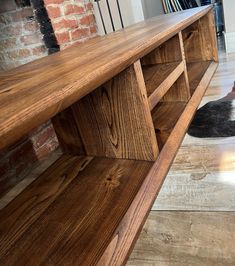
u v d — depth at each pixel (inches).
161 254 25.2
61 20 58.6
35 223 28.4
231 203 29.2
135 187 31.2
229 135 42.5
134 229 27.0
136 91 31.8
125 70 31.2
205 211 28.9
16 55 59.3
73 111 36.4
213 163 36.5
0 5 54.7
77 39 64.6
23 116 15.3
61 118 37.8
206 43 73.9
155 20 63.2
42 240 26.0
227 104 53.2
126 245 25.4
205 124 47.3
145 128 33.5
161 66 50.6
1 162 46.3
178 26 44.8
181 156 39.7
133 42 33.7
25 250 25.3
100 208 28.9
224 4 90.3
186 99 52.1
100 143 37.4
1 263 24.4
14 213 30.5
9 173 47.5
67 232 26.5
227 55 89.2
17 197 33.5
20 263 24.0
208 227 26.8
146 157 35.4
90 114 35.7
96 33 73.5
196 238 25.9
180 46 49.7
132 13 105.0
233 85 62.2
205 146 40.9
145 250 26.0
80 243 25.0
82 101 35.2
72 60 29.7
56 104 17.8
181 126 44.9
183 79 50.8
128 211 28.0
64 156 40.6
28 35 56.6
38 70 28.1
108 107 34.3
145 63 54.2
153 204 31.4
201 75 65.3
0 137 13.9
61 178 35.4
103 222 27.0
